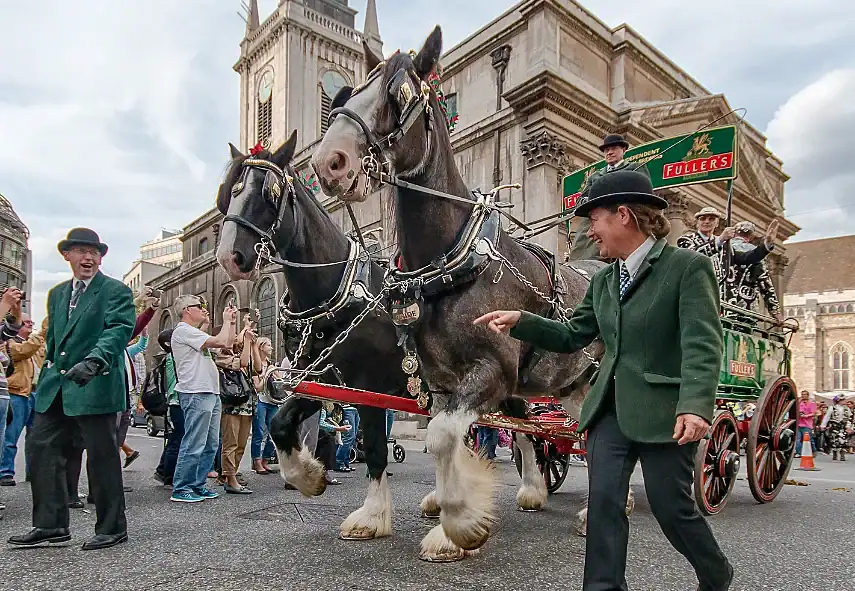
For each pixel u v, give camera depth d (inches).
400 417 727.7
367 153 130.6
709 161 283.0
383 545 163.3
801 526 200.5
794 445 263.0
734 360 239.5
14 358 281.0
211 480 311.6
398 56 140.9
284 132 1489.9
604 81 788.6
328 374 184.7
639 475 339.0
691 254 93.6
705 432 82.6
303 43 1565.0
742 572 145.2
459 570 140.4
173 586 128.5
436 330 143.8
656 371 92.0
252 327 309.4
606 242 99.4
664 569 145.7
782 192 1195.9
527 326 106.6
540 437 236.7
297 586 128.3
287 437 183.3
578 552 158.1
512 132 736.3
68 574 137.0
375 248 243.4
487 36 804.6
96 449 163.2
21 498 248.7
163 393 282.5
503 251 153.1
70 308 168.2
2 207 2107.5
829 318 1969.7
